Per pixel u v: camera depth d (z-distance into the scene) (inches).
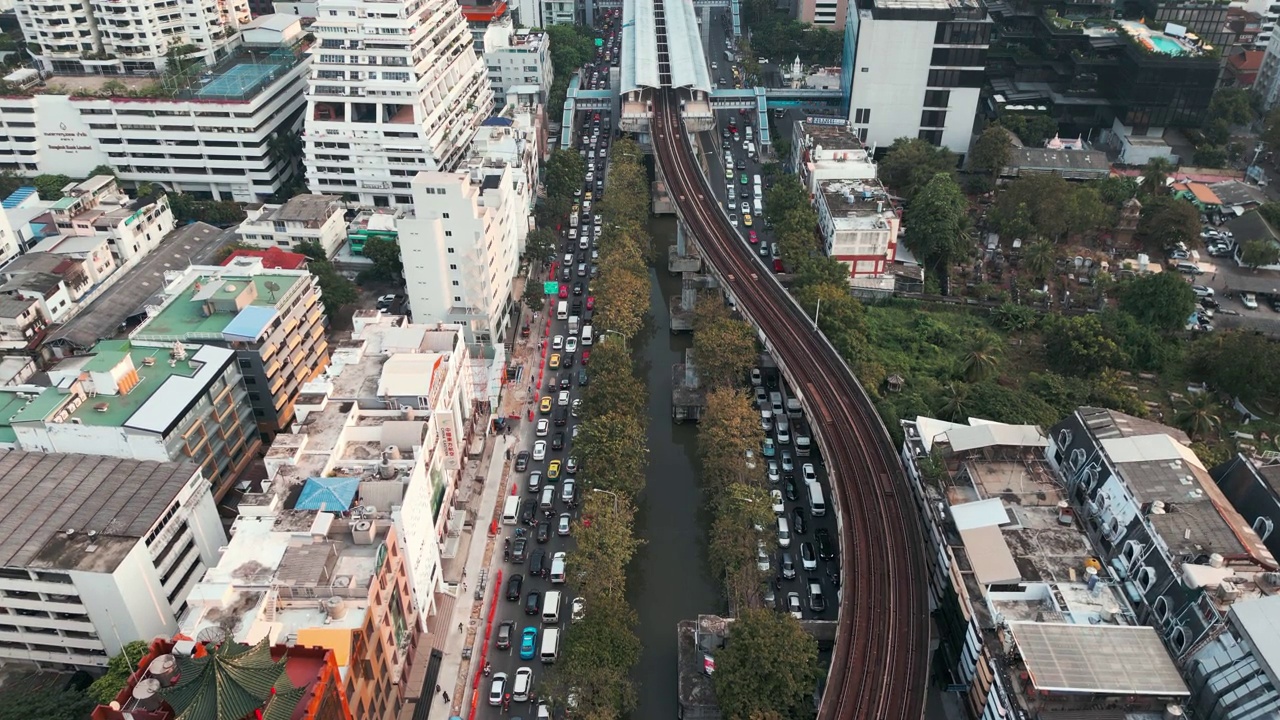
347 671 4109.3
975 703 4852.4
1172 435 6210.6
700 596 6102.4
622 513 6008.9
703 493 7003.0
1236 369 7495.1
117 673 4790.8
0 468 5516.7
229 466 6555.1
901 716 4805.6
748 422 6683.1
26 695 4857.3
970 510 5423.2
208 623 4367.6
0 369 7042.3
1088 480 5826.8
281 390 7047.2
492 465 7071.9
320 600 4473.4
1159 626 4960.6
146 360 6338.6
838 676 5017.2
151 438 5703.7
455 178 7396.7
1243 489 5575.8
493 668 5447.8
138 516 5182.1
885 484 6328.7
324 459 5378.9
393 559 4899.1
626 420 6683.1
